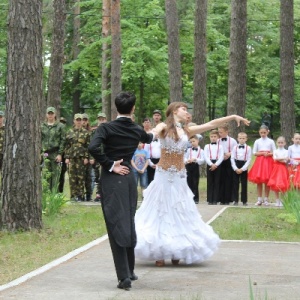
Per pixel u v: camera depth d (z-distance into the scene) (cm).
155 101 3653
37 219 1234
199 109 2672
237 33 2358
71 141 1795
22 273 885
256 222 1367
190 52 3509
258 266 914
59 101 2347
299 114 4384
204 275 855
